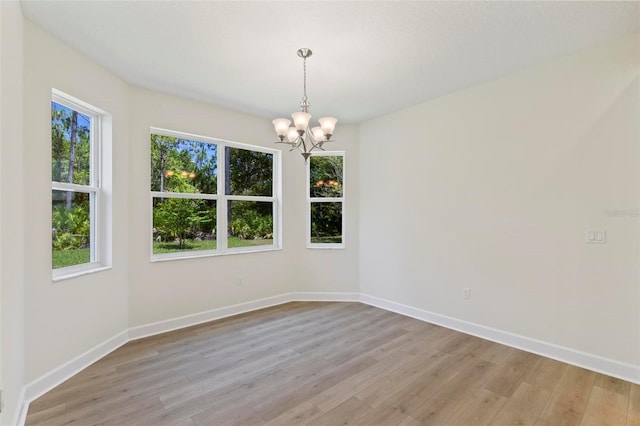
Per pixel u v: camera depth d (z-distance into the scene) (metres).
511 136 3.04
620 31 2.31
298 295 4.60
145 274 3.30
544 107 2.82
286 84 3.23
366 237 4.48
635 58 2.36
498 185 3.13
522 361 2.71
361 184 4.54
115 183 3.01
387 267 4.21
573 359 2.66
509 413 2.01
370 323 3.67
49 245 2.33
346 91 3.41
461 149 3.43
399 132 4.06
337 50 2.56
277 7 2.03
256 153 4.39
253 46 2.50
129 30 2.29
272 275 4.38
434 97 3.62
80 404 2.11
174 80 3.13
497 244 3.15
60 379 2.39
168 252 3.59
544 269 2.83
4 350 1.65
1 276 1.62
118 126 3.04
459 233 3.45
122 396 2.20
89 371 2.54
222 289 3.89
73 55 2.53
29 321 2.16
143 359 2.75
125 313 3.13
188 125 3.61
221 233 4.01
